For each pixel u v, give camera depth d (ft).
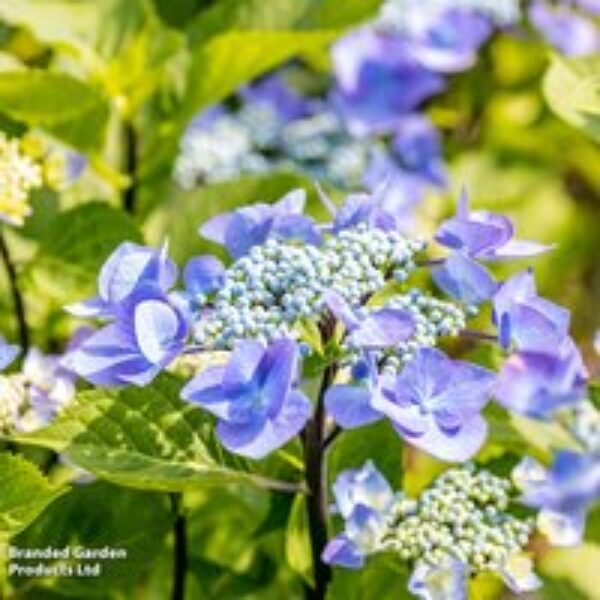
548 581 3.33
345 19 3.87
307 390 2.93
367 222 2.74
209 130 4.14
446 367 2.59
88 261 3.39
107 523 3.10
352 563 2.72
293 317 2.60
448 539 2.71
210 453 2.80
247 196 3.42
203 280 2.73
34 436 2.76
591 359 4.18
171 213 3.72
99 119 3.59
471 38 4.27
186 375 2.82
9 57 3.59
